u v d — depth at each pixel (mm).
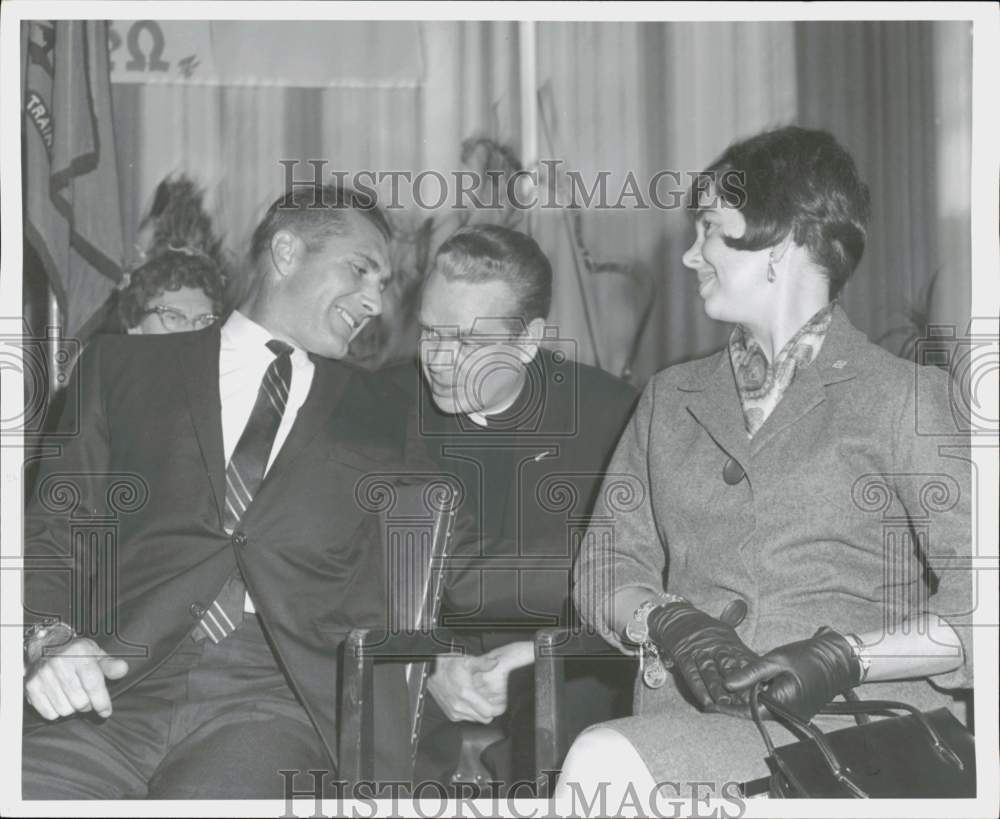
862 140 2516
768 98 2545
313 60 2533
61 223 2420
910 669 1590
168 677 2018
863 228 1791
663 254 2525
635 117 2562
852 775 1483
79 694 1889
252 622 2055
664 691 1726
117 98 2498
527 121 2549
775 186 1765
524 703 2053
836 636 1596
